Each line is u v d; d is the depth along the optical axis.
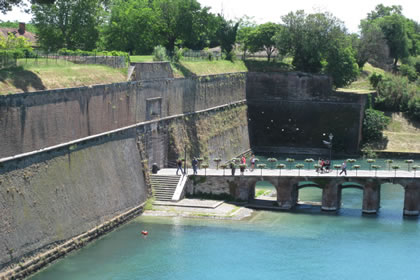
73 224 56.00
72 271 50.69
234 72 114.69
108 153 65.31
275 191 85.19
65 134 57.34
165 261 53.91
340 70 122.31
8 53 59.88
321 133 119.25
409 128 128.38
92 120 62.50
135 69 73.25
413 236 63.44
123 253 55.59
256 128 122.19
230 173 76.19
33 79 54.97
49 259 51.91
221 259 54.81
